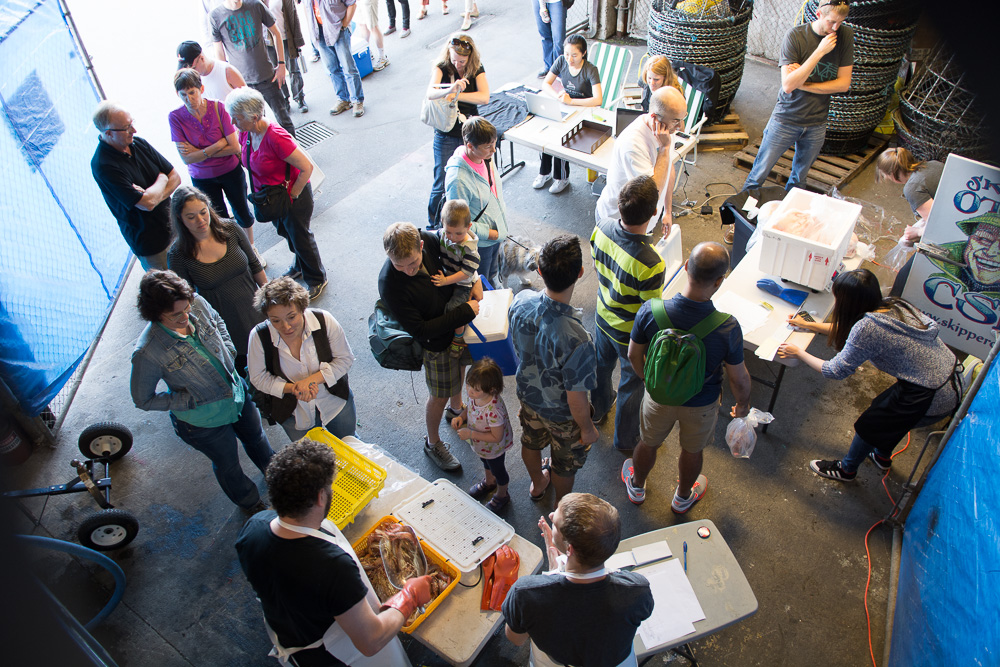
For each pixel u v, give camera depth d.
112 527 3.56
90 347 4.91
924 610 2.75
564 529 1.92
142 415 4.49
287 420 3.41
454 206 3.31
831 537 3.58
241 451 4.25
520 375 3.11
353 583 2.07
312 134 7.27
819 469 3.86
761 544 3.58
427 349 3.46
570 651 2.06
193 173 5.00
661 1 6.83
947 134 5.09
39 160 4.60
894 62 5.52
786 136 5.21
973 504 2.48
